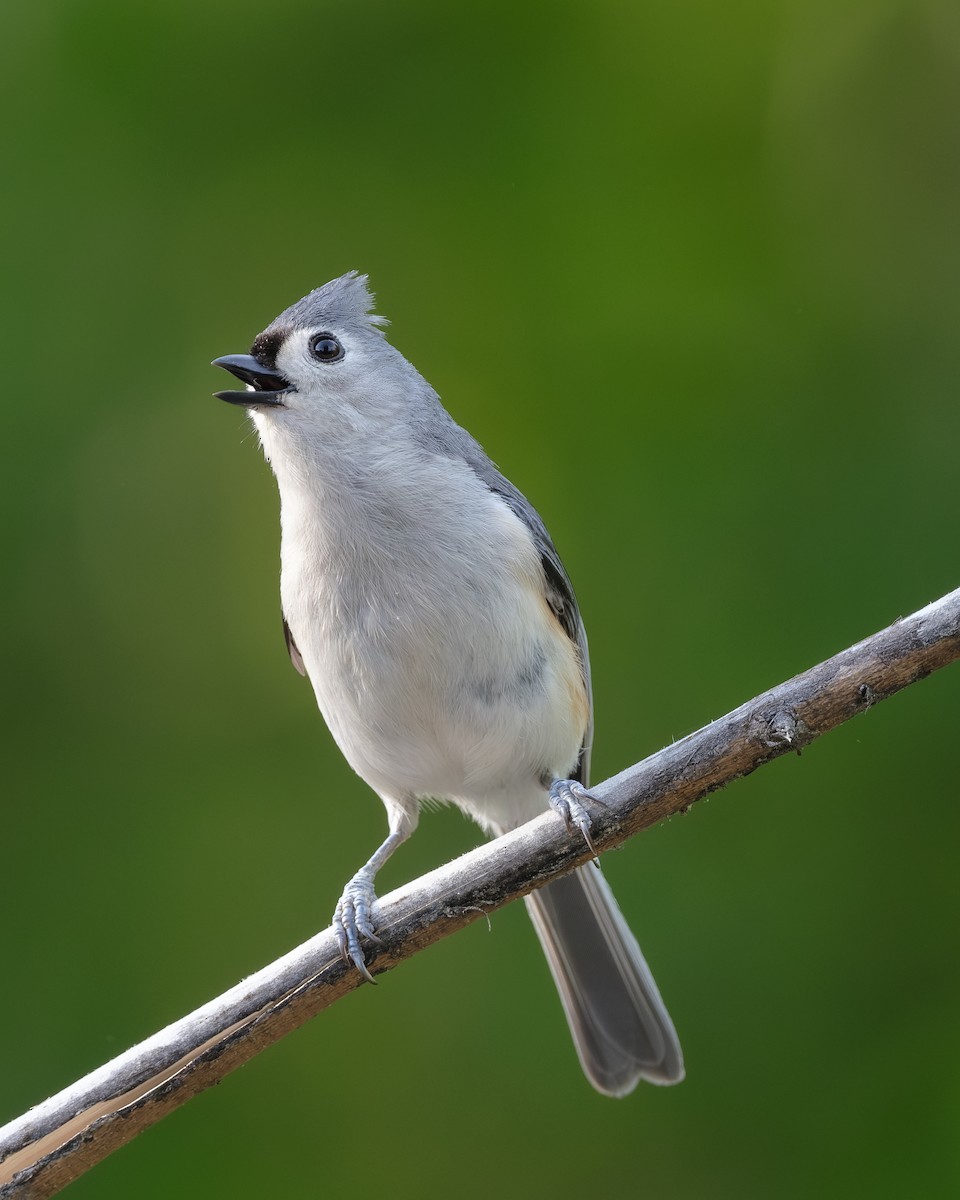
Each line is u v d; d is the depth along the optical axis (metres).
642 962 8.18
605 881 8.35
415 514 7.22
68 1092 5.76
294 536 7.46
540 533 7.99
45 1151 5.68
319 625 7.38
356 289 7.79
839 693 5.82
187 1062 5.85
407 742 7.54
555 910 8.36
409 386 7.69
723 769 5.94
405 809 8.00
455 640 7.21
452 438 7.81
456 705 7.35
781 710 5.86
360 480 7.26
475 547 7.24
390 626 7.21
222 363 7.52
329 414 7.35
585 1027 8.22
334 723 7.66
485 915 6.14
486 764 7.68
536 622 7.44
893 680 5.78
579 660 8.27
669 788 5.99
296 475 7.39
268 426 7.49
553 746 7.62
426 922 6.10
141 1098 5.79
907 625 5.79
